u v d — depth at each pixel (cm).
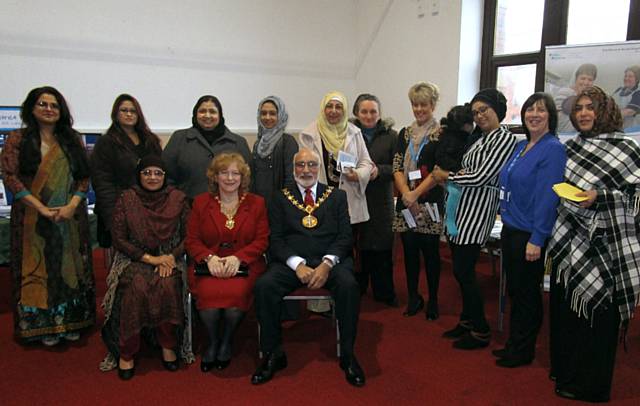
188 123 502
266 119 286
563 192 189
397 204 304
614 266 192
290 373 237
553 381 226
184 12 482
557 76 362
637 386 221
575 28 416
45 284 254
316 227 251
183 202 254
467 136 264
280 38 540
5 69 411
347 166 283
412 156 291
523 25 449
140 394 216
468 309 259
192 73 496
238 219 250
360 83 589
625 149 188
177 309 234
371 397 213
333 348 266
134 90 468
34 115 249
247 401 210
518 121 466
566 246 201
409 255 306
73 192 260
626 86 340
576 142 201
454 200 253
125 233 242
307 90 568
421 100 284
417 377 231
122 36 455
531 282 228
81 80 443
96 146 268
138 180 247
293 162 265
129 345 229
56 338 267
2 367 242
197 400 211
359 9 577
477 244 248
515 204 222
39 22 419
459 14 457
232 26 509
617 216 189
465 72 470
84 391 219
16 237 253
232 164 244
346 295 228
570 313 205
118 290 236
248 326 297
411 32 508
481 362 246
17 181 246
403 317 310
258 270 250
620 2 388
